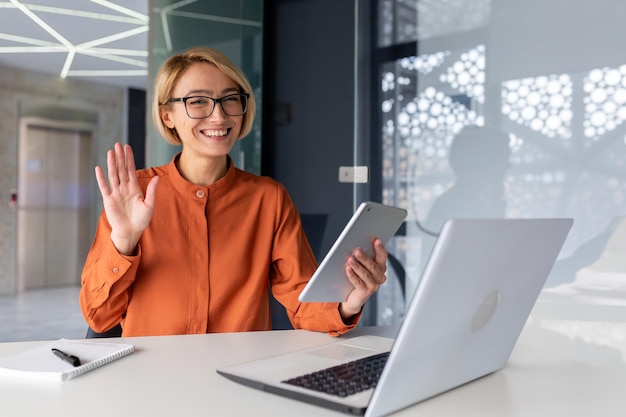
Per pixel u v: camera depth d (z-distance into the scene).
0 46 6.59
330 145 3.91
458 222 0.77
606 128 2.88
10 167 7.62
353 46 3.80
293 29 4.09
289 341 1.36
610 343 2.29
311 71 4.00
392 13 3.59
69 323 5.66
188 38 3.90
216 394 0.95
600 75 2.89
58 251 8.24
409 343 0.80
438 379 0.92
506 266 0.93
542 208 3.07
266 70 4.23
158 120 1.71
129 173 1.38
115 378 1.04
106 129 8.61
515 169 3.15
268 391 0.95
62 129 8.23
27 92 7.76
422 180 3.48
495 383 1.04
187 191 1.65
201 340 1.35
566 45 2.99
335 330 1.42
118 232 1.37
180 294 1.59
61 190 8.24
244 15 4.07
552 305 2.35
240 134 1.74
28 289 7.96
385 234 1.32
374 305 3.62
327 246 3.91
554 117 3.04
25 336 5.07
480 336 0.97
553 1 3.03
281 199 1.76
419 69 3.49
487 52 3.24
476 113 3.28
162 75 1.65
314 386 0.94
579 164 2.96
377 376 0.99
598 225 2.90
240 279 1.66
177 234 1.62
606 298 2.33
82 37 6.19
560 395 0.98
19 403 0.90
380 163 3.64
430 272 0.78
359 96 3.70
